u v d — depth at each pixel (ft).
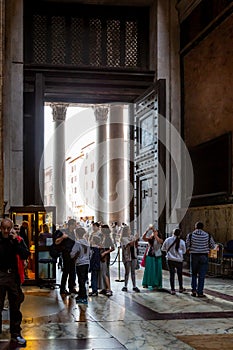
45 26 75.51
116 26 77.66
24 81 71.87
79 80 73.87
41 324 30.32
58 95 76.95
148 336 27.20
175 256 44.65
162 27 74.28
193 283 43.21
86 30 76.74
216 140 63.00
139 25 78.38
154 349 24.21
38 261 49.01
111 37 77.46
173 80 74.13
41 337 26.71
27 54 74.33
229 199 59.11
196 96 69.62
